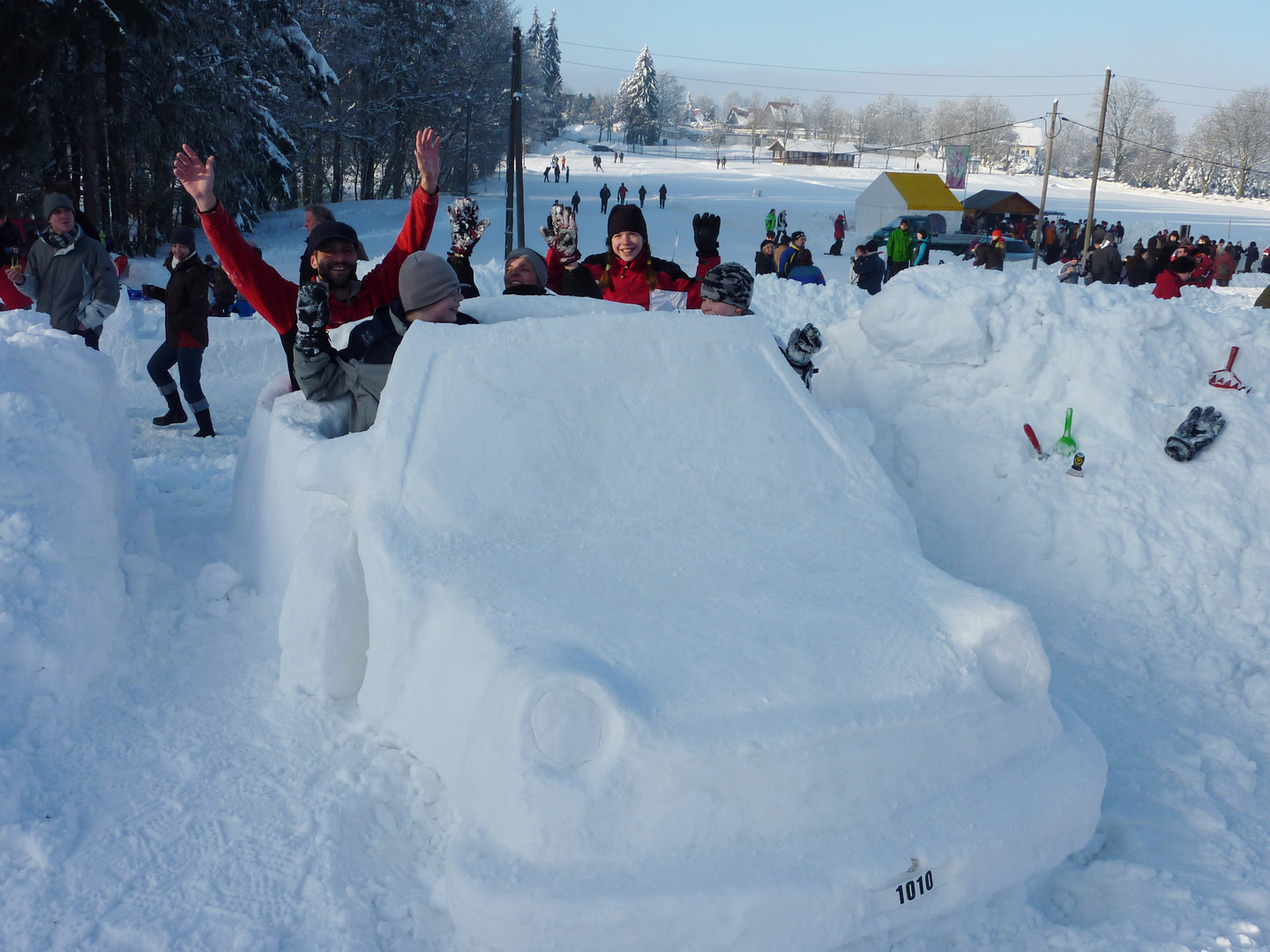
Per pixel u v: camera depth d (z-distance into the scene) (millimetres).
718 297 4656
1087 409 5297
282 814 2744
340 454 3205
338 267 4867
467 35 67562
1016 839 2484
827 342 6332
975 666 2678
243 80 36938
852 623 2744
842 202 66000
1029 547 4930
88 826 2684
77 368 4105
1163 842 3023
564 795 2242
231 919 2389
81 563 3518
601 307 4492
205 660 3568
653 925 2154
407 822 2789
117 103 31422
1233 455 5031
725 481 3404
